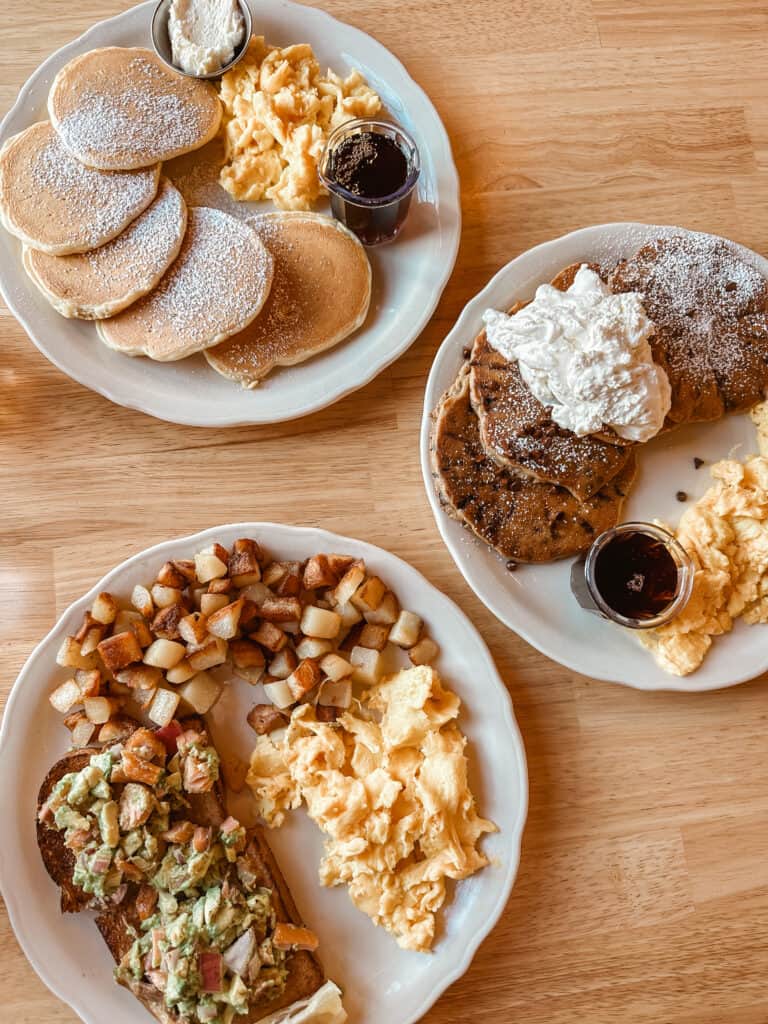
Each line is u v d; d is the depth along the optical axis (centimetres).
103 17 59
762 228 61
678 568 53
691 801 56
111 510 56
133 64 56
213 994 49
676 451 57
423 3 61
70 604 54
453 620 53
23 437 56
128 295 53
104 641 51
